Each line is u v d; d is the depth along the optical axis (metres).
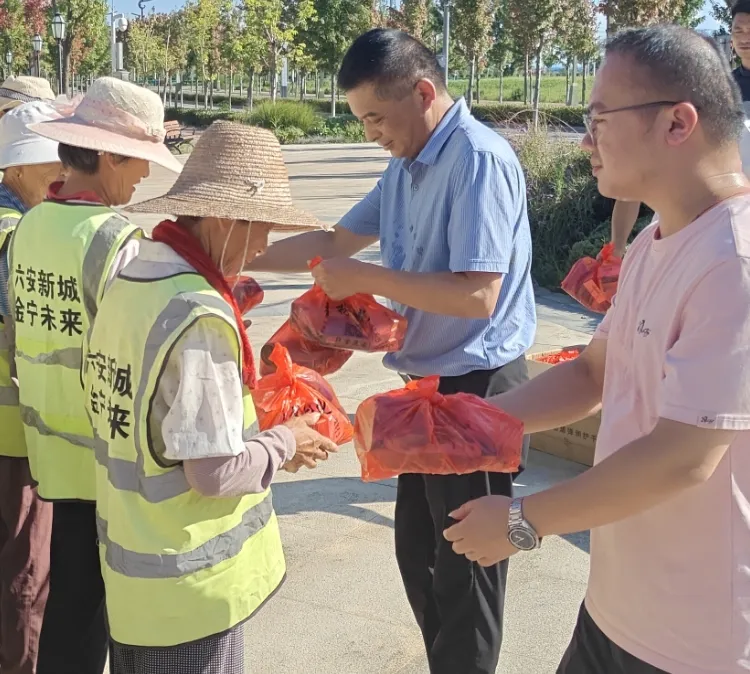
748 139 3.29
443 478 2.73
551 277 10.07
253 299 3.17
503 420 2.11
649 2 25.16
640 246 1.91
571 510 1.71
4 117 3.12
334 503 4.60
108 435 2.09
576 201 10.34
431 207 2.74
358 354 6.95
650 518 1.80
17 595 3.00
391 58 2.64
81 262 2.49
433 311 2.63
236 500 2.13
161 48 58.84
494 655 2.84
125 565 2.09
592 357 2.20
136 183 2.74
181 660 2.11
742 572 1.74
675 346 1.66
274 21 45.78
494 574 2.79
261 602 2.22
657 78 1.68
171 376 1.96
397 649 3.39
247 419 2.15
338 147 32.75
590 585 2.00
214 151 2.16
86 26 51.38
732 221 1.65
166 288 1.99
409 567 3.05
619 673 1.90
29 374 2.63
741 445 1.72
